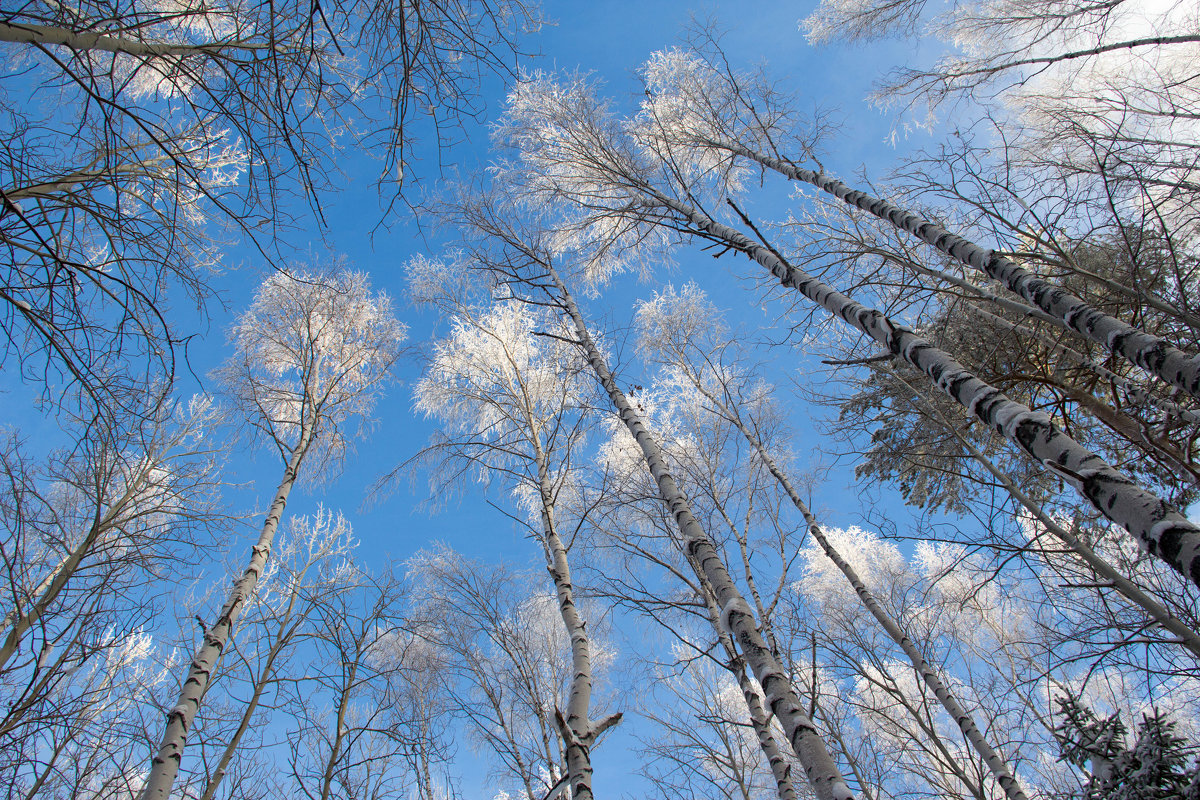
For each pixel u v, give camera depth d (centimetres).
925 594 629
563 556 618
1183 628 375
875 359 409
